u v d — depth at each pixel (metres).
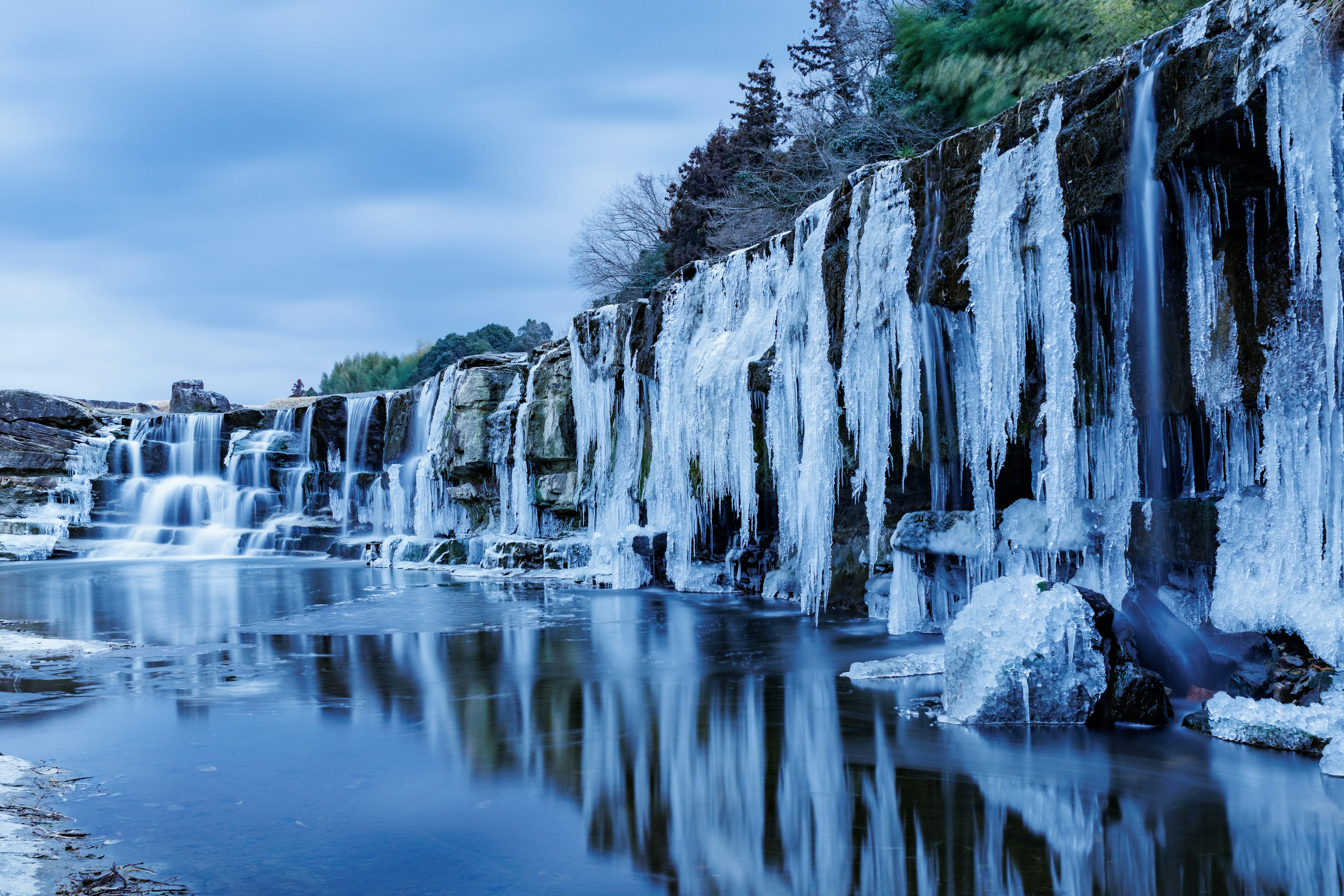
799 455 12.87
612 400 18.64
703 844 4.20
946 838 4.25
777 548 15.73
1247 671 6.56
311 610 13.85
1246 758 5.49
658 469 16.94
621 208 42.78
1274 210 6.59
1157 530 7.66
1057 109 8.20
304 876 3.85
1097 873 3.82
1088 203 7.88
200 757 5.66
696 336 15.56
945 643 6.94
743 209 27.83
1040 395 8.96
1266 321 6.59
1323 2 5.84
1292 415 6.42
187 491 29.09
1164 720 6.37
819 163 24.94
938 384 10.05
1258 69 6.21
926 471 11.41
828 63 32.72
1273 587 6.46
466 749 5.84
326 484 29.31
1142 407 7.95
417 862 4.00
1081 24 15.22
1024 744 5.86
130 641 10.66
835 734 6.17
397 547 23.88
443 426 24.42
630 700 7.29
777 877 3.82
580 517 20.25
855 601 12.77
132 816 4.57
